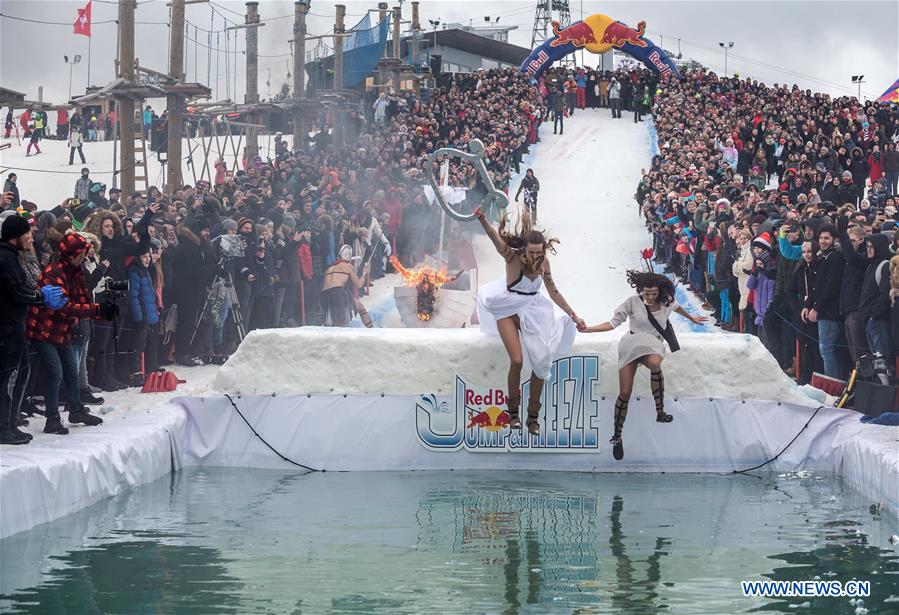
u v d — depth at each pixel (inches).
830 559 235.5
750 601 202.5
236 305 578.2
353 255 800.9
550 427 373.4
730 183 919.7
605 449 371.6
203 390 391.2
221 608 196.9
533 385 347.9
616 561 233.6
